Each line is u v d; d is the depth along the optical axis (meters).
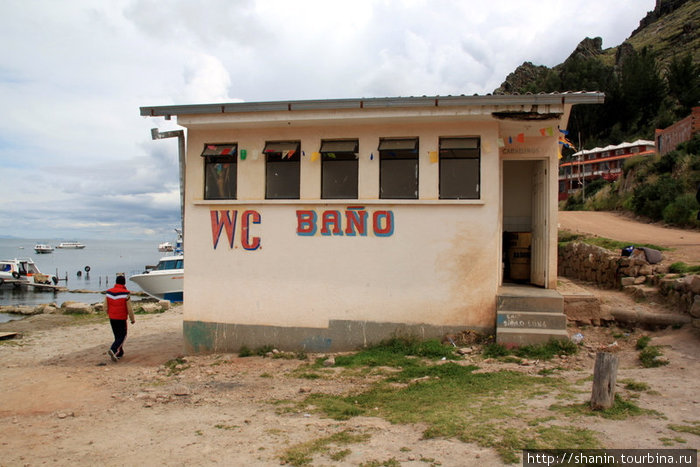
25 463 5.32
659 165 28.92
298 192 10.48
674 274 10.05
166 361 10.90
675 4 123.25
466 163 9.77
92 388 8.84
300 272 10.24
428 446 4.91
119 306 11.40
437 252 9.66
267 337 10.38
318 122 9.88
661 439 4.57
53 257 115.88
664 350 7.67
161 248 75.00
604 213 29.42
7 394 8.70
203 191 10.81
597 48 121.00
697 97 57.88
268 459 4.93
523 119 9.23
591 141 65.06
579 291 10.26
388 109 9.38
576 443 4.60
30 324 18.56
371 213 9.92
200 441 5.61
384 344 9.79
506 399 6.28
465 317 9.55
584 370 7.64
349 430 5.62
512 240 11.99
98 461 5.24
